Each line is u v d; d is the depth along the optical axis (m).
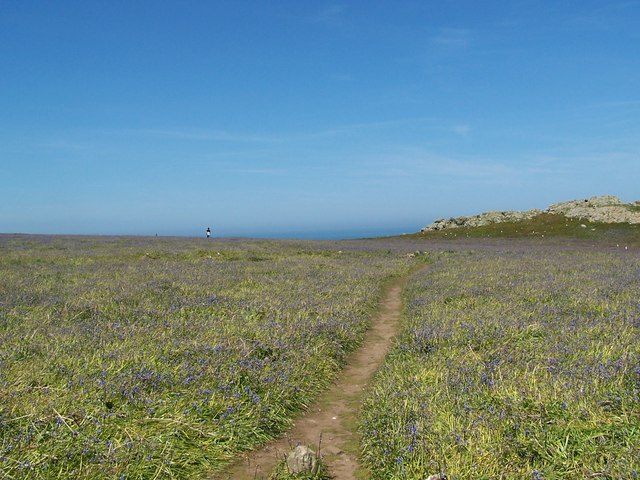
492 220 83.06
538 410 7.29
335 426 8.77
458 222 85.69
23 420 6.90
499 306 16.66
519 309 15.95
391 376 10.24
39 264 29.11
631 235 64.75
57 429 6.76
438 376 9.65
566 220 76.31
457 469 6.09
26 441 6.40
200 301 17.05
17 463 6.02
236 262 33.38
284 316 15.34
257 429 8.02
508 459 6.25
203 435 7.48
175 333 12.45
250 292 19.91
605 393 7.57
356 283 24.64
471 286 22.06
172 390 8.59
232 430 7.73
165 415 7.63
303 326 13.98
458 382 9.05
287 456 7.12
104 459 6.34
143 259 33.84
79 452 6.43
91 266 28.19
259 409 8.41
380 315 18.94
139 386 8.45
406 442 6.96
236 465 7.15
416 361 11.28
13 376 8.39
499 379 8.80
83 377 8.59
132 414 7.54
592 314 14.84
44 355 9.83
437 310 16.52
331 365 11.99
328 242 63.84
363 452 7.46
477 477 5.95
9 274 23.19
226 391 8.77
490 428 7.00
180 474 6.62
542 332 12.61
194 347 10.97
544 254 43.38
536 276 25.11
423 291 22.00
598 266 31.00
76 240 52.78
